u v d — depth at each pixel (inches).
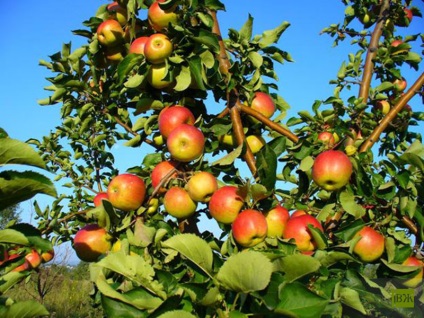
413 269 32.6
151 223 35.5
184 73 37.0
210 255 26.7
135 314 25.8
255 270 23.2
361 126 40.4
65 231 51.7
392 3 50.5
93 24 42.3
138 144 43.6
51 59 44.0
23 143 20.3
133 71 39.8
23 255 27.5
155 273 27.8
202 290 25.4
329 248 31.2
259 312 24.0
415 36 49.9
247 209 33.1
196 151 35.4
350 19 55.6
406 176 32.4
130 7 39.0
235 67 36.3
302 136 40.9
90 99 46.0
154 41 35.7
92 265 29.2
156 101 39.6
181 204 35.3
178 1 35.2
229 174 37.6
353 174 35.9
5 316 21.8
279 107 43.4
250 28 38.9
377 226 35.5
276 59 40.8
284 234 33.8
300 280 26.8
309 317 22.8
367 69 46.3
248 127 40.6
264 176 32.2
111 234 36.9
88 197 56.7
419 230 34.7
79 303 149.5
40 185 21.5
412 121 46.8
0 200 21.9
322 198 38.9
